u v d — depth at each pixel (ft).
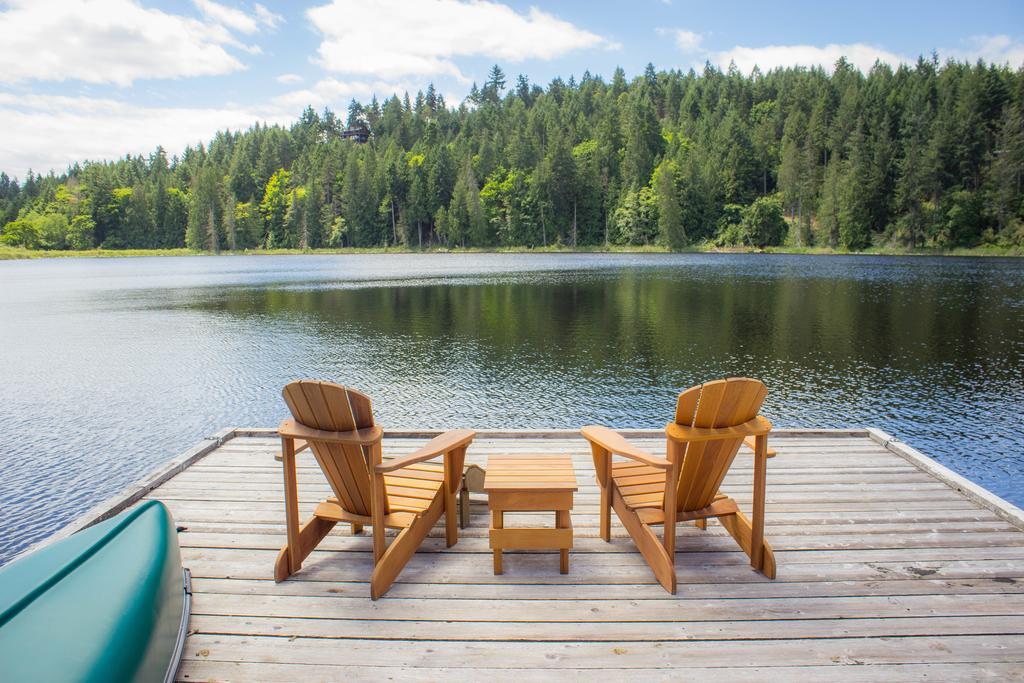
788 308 86.28
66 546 7.77
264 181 383.04
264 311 89.45
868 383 46.91
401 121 442.50
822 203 240.94
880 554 10.36
